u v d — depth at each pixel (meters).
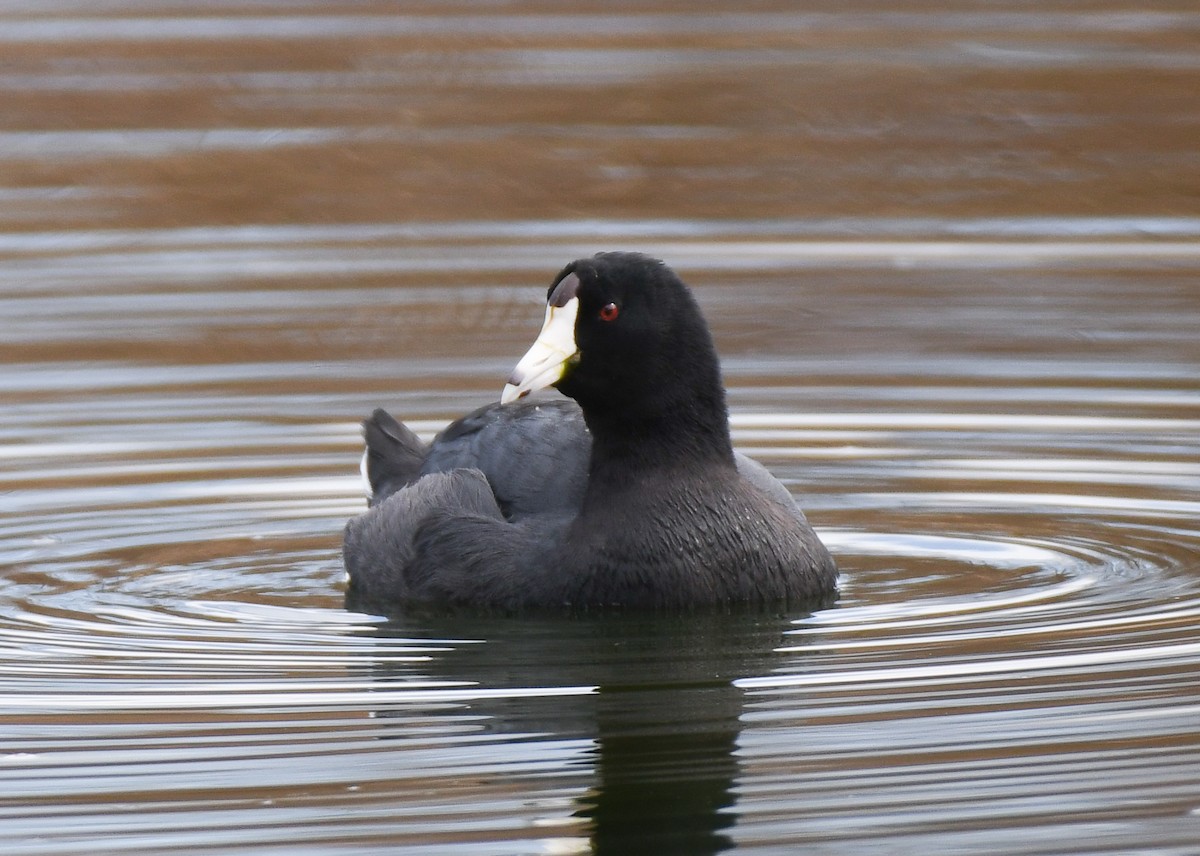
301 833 7.44
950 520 12.21
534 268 18.95
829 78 25.08
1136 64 25.22
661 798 7.71
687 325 10.31
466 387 15.69
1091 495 12.63
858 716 8.58
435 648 9.80
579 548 10.36
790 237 20.05
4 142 22.97
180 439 14.25
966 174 21.86
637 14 28.89
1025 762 7.98
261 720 8.67
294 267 19.20
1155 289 18.12
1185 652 9.34
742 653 9.57
